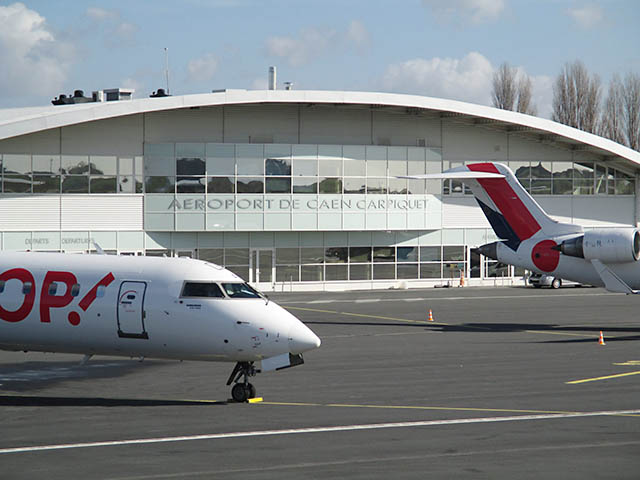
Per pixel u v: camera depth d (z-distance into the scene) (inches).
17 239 3324.3
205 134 3585.1
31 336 1353.3
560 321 2468.0
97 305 1301.7
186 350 1272.1
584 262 2223.2
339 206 3705.7
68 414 1155.9
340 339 2057.1
